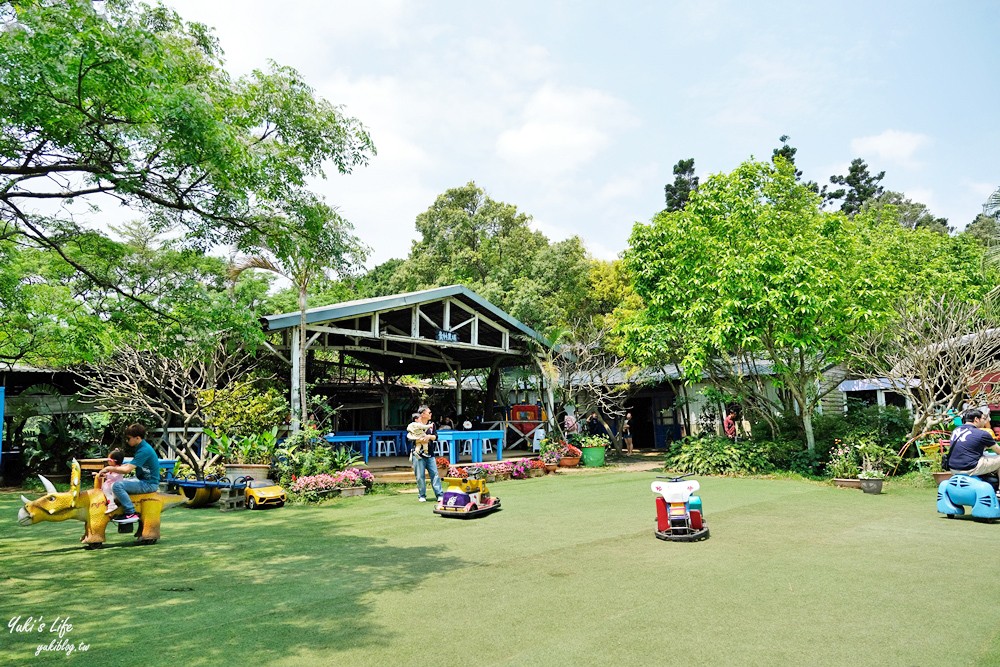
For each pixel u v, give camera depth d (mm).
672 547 6180
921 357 11492
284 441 11102
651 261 13914
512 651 3496
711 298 12734
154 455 6941
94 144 5590
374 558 5902
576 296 24188
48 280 10578
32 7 4758
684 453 13922
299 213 7258
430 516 8383
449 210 27812
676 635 3715
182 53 6613
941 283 13719
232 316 7457
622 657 3391
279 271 11312
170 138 5594
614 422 21297
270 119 7559
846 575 5047
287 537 7020
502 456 15109
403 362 18875
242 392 11836
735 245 13211
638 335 13781
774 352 12703
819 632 3748
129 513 6688
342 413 19156
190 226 7023
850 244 13203
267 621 4074
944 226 36625
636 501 9469
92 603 4508
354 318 13641
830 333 12031
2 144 5383
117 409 12328
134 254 8133
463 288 14422
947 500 7816
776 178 13734
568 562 5609
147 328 7414
